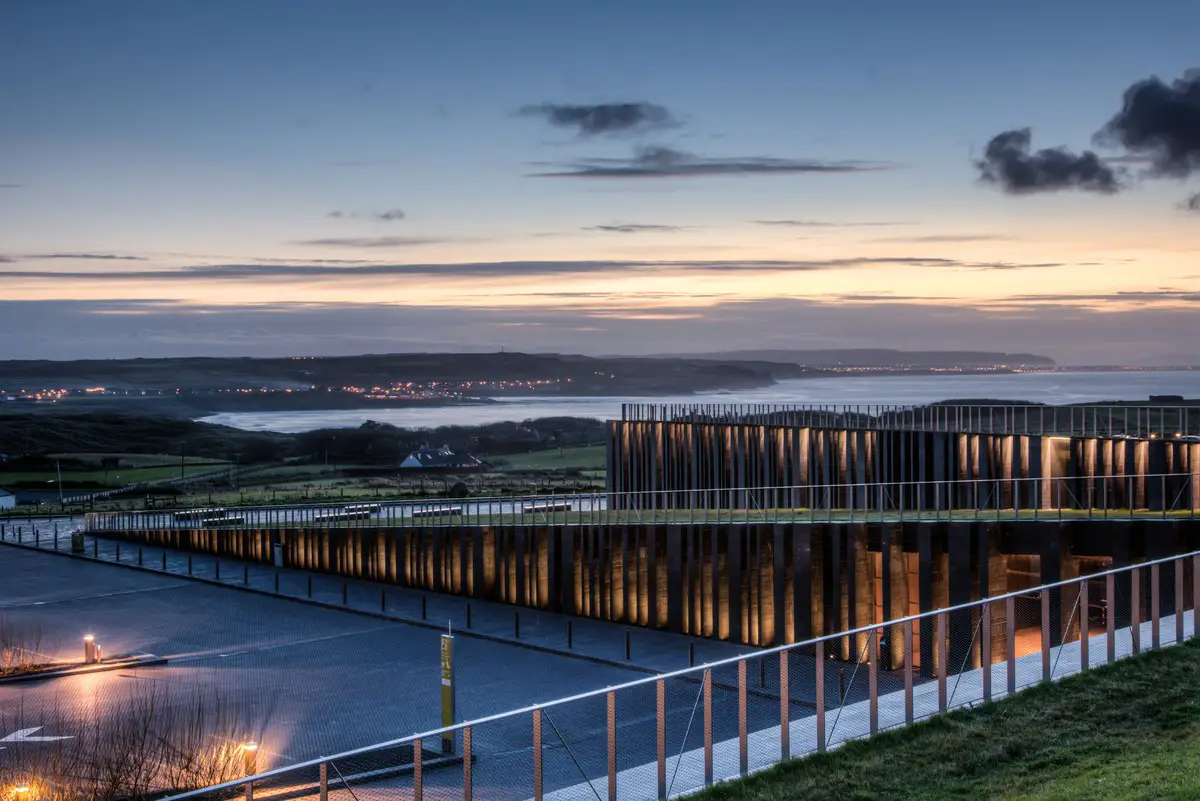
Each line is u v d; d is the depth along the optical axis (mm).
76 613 56812
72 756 30734
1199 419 64188
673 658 44938
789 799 18438
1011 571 46344
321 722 36688
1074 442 55125
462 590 59875
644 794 19469
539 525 56188
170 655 47062
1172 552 41750
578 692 40094
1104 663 23203
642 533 52719
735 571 48031
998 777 18734
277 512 82500
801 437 65188
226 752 29266
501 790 25625
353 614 55625
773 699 29016
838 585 45781
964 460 58281
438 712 37719
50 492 153875
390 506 77188
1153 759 18594
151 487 156625
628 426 82875
